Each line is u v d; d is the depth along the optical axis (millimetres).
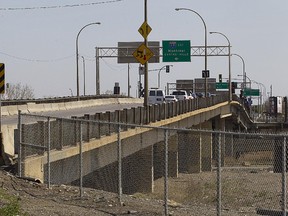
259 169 28141
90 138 40500
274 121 198875
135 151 51562
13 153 35125
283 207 19016
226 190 28359
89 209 23594
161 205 26094
